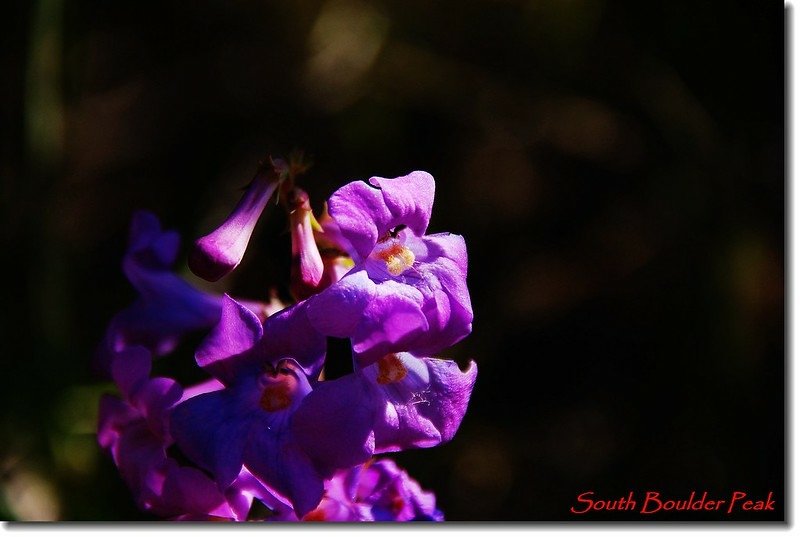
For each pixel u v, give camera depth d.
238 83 0.50
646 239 0.47
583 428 0.46
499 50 0.48
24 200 0.45
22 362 0.42
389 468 0.35
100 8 0.50
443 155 0.49
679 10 0.46
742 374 0.43
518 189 0.49
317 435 0.33
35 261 0.43
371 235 0.34
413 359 0.34
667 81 0.46
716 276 0.44
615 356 0.46
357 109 0.48
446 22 0.49
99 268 0.47
